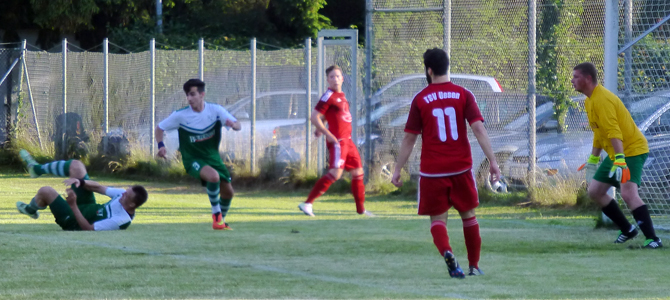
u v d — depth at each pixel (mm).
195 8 86062
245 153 52406
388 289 17156
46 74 62344
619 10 30484
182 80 55469
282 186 49812
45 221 31234
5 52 63656
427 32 44875
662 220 30797
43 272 19031
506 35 42469
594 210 37656
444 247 18531
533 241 25734
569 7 41031
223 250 23219
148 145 57031
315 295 16344
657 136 31375
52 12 72750
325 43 48281
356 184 33312
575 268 20203
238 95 52906
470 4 43281
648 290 16984
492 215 36594
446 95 18406
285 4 84750
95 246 23469
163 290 16906
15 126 62406
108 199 43000
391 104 46062
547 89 41531
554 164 41062
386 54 46062
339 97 32562
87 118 60219
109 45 79562
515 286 17484
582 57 40875
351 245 24422
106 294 16375
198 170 29000
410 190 45000
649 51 30609
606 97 24172
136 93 57656
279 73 51312
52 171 28594
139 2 81250
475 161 42812
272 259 21609
